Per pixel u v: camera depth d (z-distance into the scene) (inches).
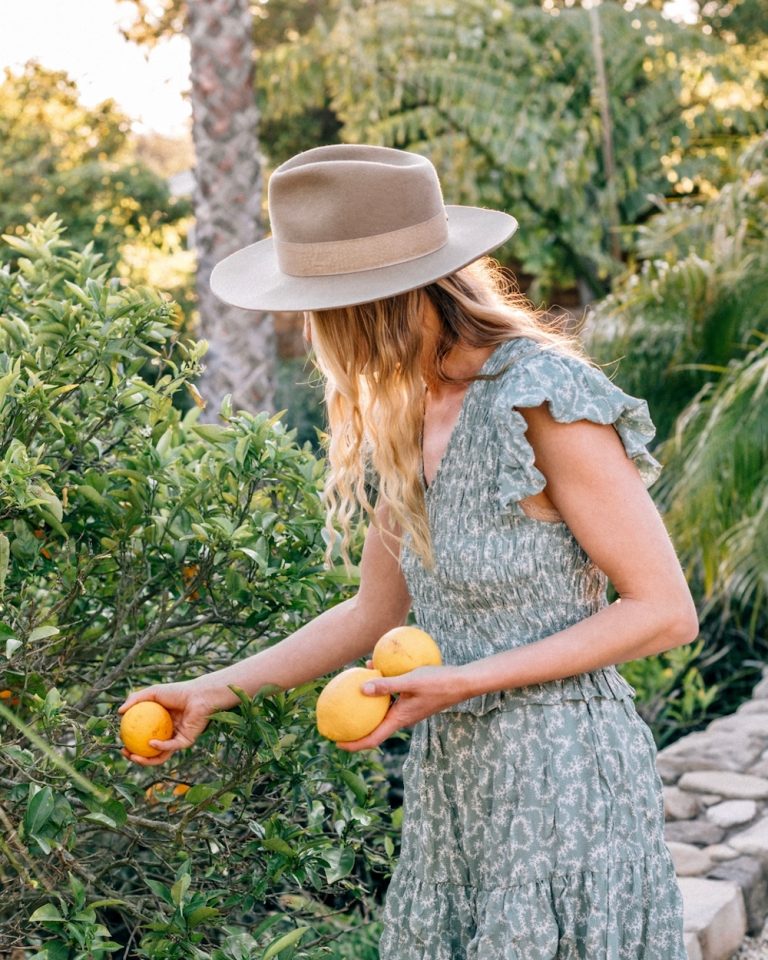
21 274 91.8
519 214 431.2
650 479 61.1
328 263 61.2
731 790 145.8
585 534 59.2
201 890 81.0
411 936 67.0
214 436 80.8
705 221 245.8
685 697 191.9
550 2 478.3
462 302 63.1
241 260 70.7
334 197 60.7
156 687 70.1
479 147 432.8
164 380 84.5
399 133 440.8
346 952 102.3
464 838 64.6
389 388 62.8
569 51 430.9
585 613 62.9
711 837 134.0
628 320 232.7
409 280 60.1
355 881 97.2
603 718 62.4
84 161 502.6
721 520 197.5
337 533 73.8
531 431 59.4
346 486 68.7
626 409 59.2
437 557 63.1
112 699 84.4
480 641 63.5
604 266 414.0
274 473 80.0
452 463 62.5
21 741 77.1
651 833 63.0
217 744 80.3
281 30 578.2
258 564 77.1
